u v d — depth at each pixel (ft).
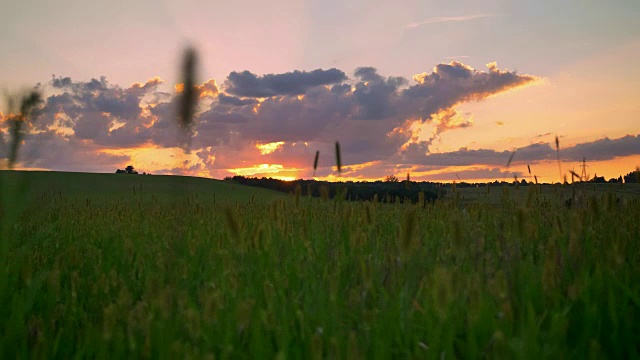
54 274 8.86
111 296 9.65
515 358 4.82
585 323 6.29
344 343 5.52
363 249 10.72
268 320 6.13
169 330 5.58
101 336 6.52
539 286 7.49
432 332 5.77
